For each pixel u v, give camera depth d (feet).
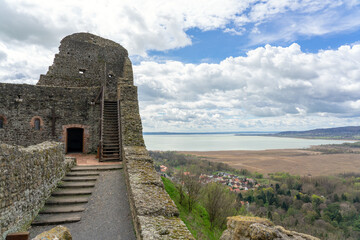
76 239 17.58
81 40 62.54
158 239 12.92
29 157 19.60
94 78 61.57
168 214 16.81
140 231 14.55
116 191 26.27
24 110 43.42
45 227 19.53
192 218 47.26
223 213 53.88
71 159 32.89
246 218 22.45
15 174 17.08
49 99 45.06
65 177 29.17
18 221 17.40
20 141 42.88
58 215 21.30
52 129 44.88
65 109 45.96
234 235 20.70
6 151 15.85
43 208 22.16
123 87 45.65
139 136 37.35
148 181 22.56
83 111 46.91
